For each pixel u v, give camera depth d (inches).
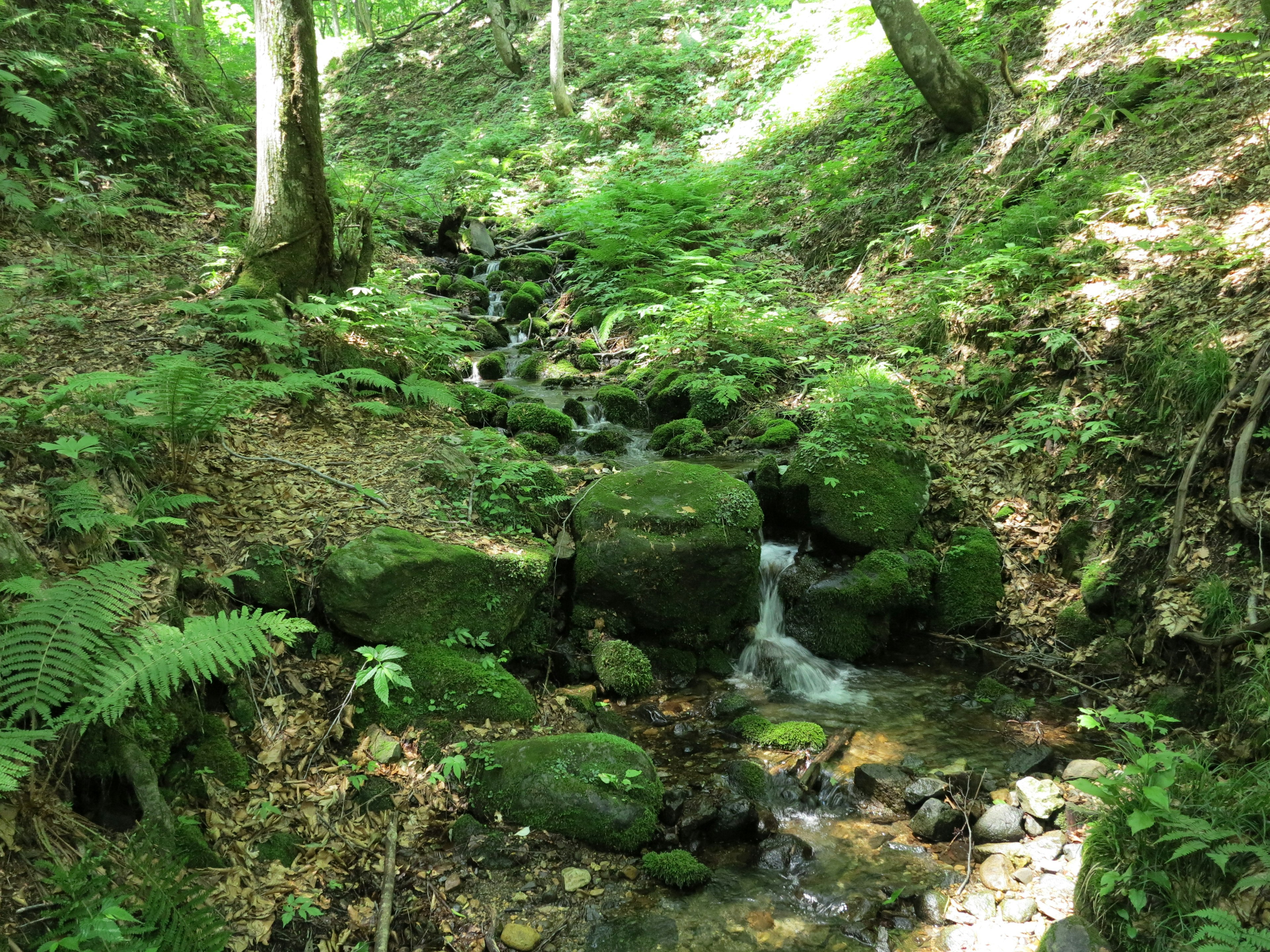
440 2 1000.9
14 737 100.7
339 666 167.6
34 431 167.9
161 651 124.0
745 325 336.2
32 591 124.9
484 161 606.5
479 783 154.3
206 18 844.0
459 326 337.1
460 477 222.4
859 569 228.4
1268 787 125.3
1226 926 102.7
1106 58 367.6
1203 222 261.9
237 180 412.2
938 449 266.7
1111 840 128.7
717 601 212.7
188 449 187.6
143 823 118.8
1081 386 249.1
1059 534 229.8
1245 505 183.6
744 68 623.5
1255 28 318.7
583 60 733.3
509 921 131.6
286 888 127.0
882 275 358.3
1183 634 178.9
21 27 363.9
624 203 463.8
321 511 193.5
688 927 133.0
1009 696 198.8
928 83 390.0
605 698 197.3
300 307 264.2
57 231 305.4
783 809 162.4
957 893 140.6
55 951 90.7
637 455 289.1
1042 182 334.3
